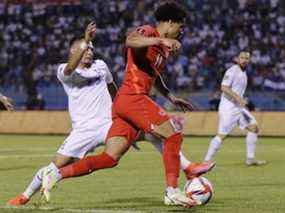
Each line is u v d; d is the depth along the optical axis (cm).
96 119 2294
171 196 1953
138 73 1981
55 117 7825
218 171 3606
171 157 1972
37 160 4325
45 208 2047
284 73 8912
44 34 10481
